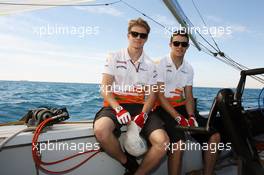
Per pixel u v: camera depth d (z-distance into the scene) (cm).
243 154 116
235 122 112
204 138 228
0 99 1283
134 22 221
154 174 236
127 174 209
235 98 114
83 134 202
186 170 261
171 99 246
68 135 194
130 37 221
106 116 197
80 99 1457
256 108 282
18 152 177
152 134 195
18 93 1794
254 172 118
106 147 191
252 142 122
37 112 192
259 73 116
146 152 202
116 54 221
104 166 217
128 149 197
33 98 1435
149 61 229
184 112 249
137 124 196
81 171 205
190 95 254
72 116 866
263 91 221
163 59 248
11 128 196
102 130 186
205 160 226
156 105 244
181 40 245
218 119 225
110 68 216
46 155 187
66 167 197
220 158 283
